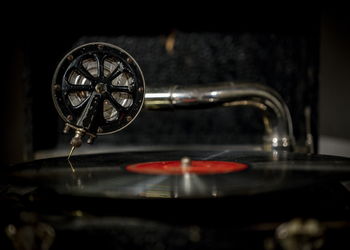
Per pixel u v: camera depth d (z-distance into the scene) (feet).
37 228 0.85
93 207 0.90
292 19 1.75
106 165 1.08
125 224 0.85
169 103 1.26
